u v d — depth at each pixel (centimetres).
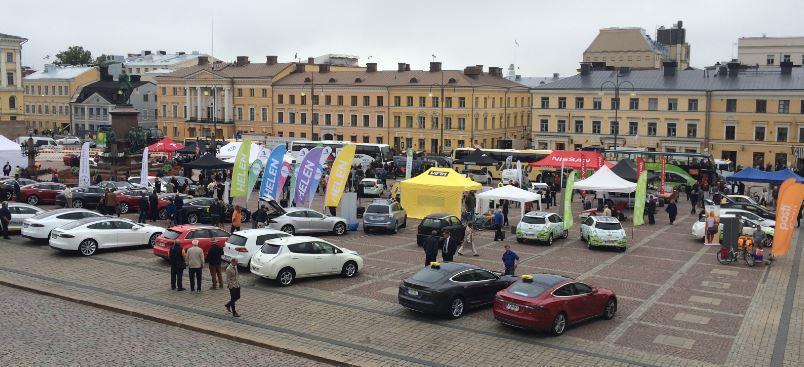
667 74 9206
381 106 10256
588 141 9469
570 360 1877
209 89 11762
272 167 3991
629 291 2675
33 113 15138
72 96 14475
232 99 11625
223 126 11650
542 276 2202
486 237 3972
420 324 2191
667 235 4138
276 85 11106
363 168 7394
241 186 4025
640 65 13975
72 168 6319
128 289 2562
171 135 12412
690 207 5553
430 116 9894
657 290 2702
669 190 6122
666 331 2158
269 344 1964
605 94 9288
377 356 1884
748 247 3250
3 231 3538
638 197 3966
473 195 4600
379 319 2239
